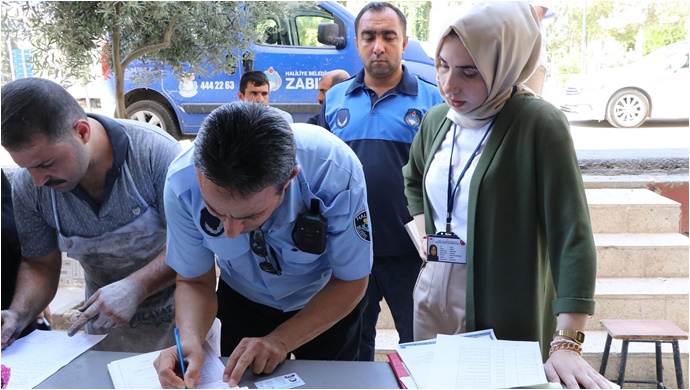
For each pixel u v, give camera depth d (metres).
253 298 1.52
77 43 2.48
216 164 0.93
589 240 1.19
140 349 1.61
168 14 2.47
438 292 1.44
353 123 2.13
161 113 4.66
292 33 4.34
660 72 5.28
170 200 1.19
